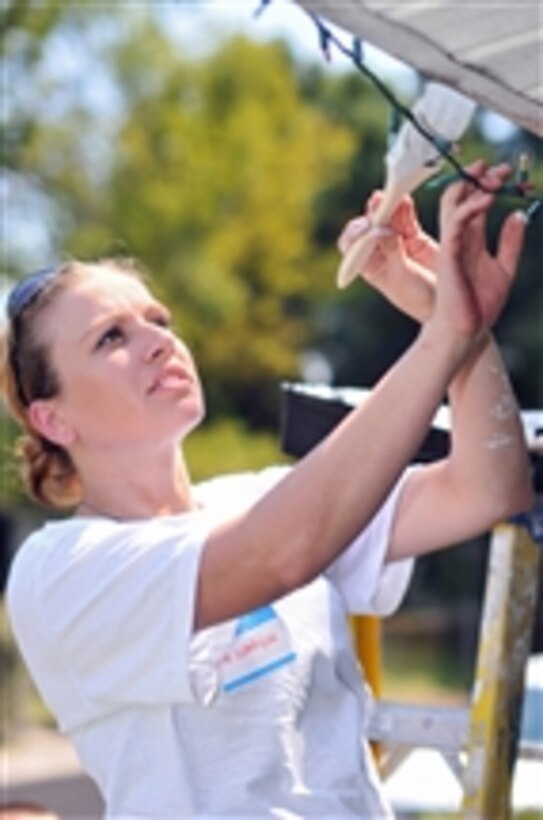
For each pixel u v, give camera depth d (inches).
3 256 1123.9
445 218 183.9
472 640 1930.4
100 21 1168.2
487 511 219.6
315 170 1509.6
